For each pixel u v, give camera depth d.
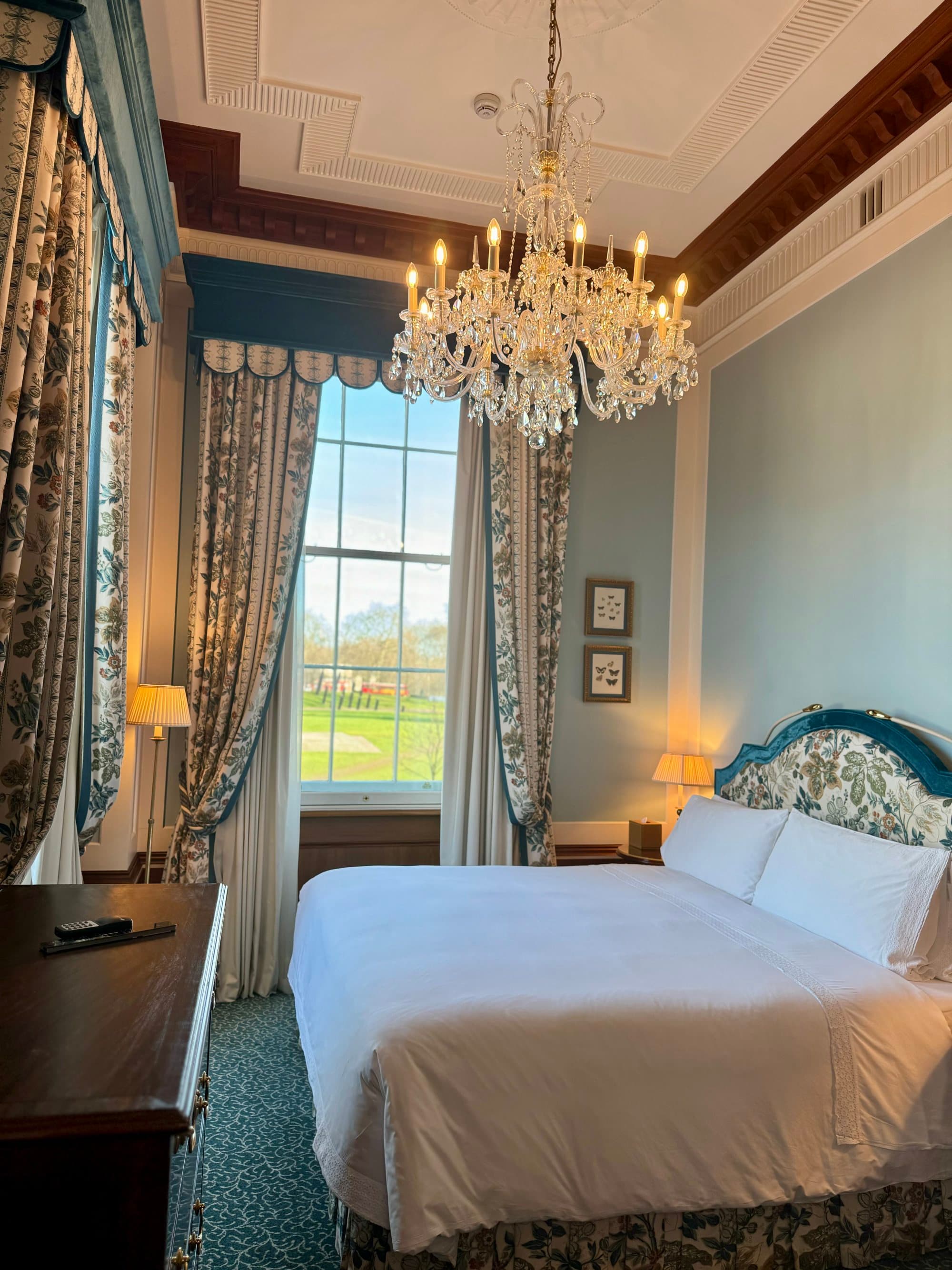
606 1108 2.10
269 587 4.35
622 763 4.98
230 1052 3.52
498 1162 2.00
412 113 3.53
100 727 2.97
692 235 4.44
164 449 4.39
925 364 3.35
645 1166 2.09
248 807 4.27
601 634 4.97
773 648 4.25
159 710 3.65
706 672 4.84
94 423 2.82
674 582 5.09
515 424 4.73
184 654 4.35
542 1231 2.10
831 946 2.84
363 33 3.07
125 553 3.07
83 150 2.17
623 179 3.91
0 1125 0.96
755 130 3.57
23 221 1.86
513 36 3.07
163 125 3.62
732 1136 2.16
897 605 3.44
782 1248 2.25
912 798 3.12
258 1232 2.37
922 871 2.78
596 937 2.84
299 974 3.29
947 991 2.54
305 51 3.17
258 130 3.67
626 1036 2.19
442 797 4.65
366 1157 1.98
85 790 2.88
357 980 2.45
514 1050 2.10
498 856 4.62
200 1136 1.58
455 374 3.02
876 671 3.54
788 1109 2.21
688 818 4.13
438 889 3.37
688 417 5.15
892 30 2.99
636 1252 2.16
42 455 2.01
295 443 4.42
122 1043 1.17
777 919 3.18
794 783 3.77
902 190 3.50
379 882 3.43
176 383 4.43
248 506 4.32
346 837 4.62
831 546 3.85
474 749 4.64
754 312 4.50
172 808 4.34
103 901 1.88
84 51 2.05
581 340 2.74
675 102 3.39
